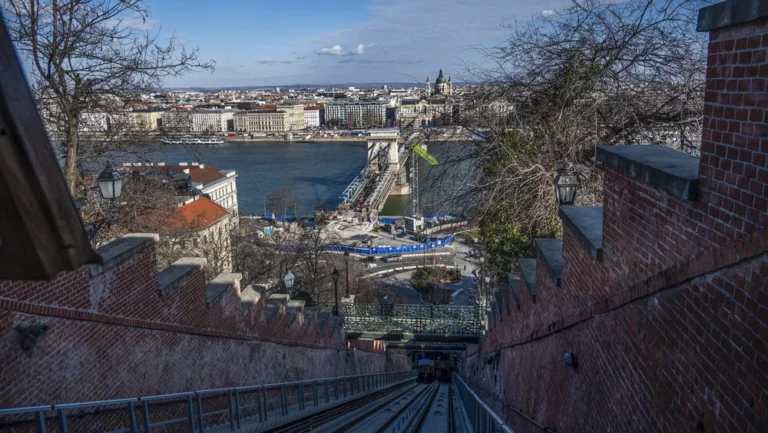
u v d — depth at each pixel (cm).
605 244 541
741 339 306
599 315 558
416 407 1648
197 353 949
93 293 687
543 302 805
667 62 1109
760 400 287
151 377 812
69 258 258
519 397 995
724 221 328
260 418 1015
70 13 1428
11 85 232
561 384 705
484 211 1279
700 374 352
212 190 8162
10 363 566
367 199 10594
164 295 846
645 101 1161
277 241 4450
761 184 291
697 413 354
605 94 1154
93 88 1540
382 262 7781
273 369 1312
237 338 1110
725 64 332
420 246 7931
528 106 1296
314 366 1664
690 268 363
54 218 251
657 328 418
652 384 425
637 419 453
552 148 1222
